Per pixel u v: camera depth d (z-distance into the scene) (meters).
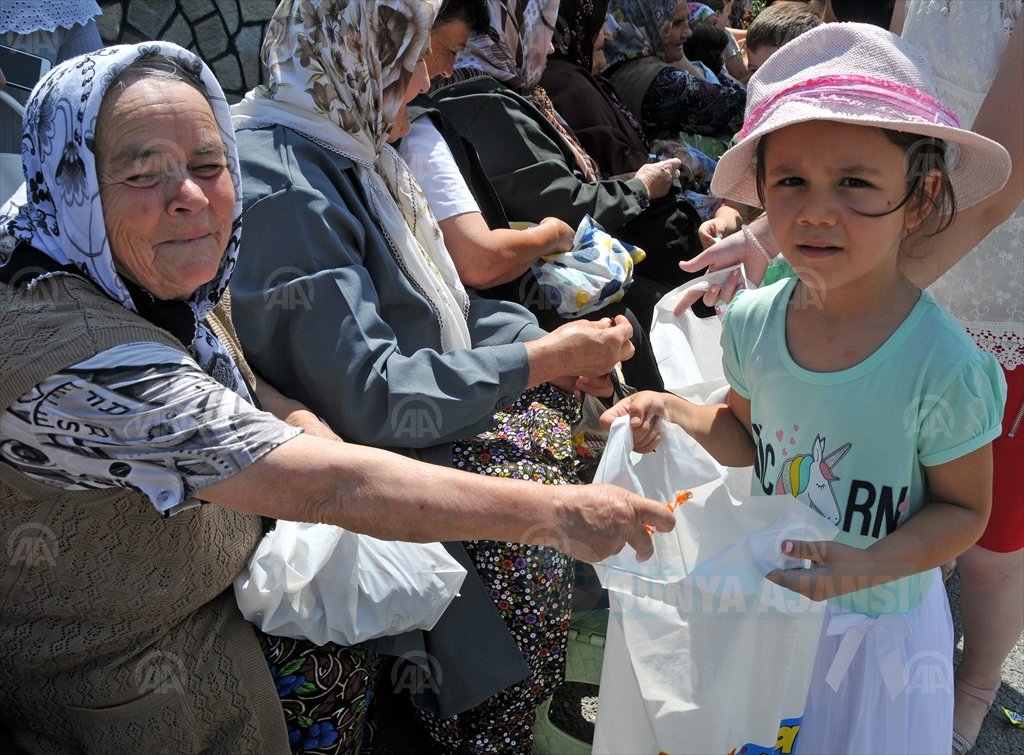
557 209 2.70
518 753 1.95
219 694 1.55
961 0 1.83
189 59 1.39
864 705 1.56
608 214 2.76
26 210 1.39
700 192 3.57
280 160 1.91
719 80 4.17
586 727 2.13
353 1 1.96
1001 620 2.06
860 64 1.46
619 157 3.26
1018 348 1.90
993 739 2.24
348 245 1.93
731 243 2.15
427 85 2.21
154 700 1.50
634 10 3.79
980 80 1.82
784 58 1.53
